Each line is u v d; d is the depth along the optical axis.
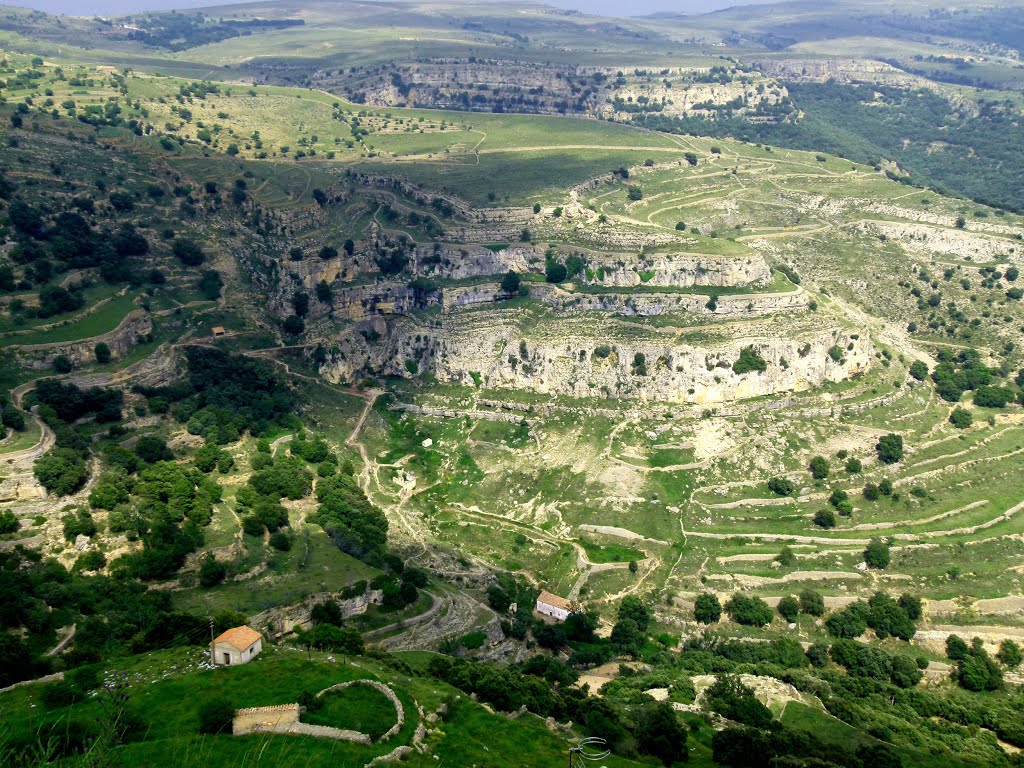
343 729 141.38
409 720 148.12
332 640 175.75
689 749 166.50
